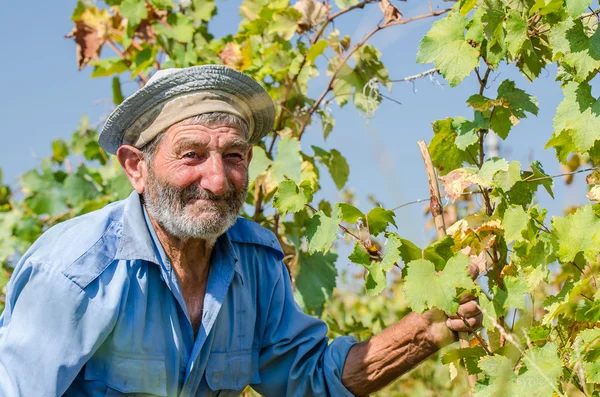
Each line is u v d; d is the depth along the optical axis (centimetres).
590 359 243
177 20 472
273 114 293
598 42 252
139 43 489
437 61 270
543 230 262
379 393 449
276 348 295
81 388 270
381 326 492
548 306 257
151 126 269
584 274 271
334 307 577
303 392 293
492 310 250
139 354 267
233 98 274
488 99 271
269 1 457
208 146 265
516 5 276
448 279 246
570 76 266
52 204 521
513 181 264
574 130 257
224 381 284
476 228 270
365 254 263
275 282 299
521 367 248
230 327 284
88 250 265
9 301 274
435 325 269
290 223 417
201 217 263
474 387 250
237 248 293
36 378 258
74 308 260
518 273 266
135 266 269
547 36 273
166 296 273
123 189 484
